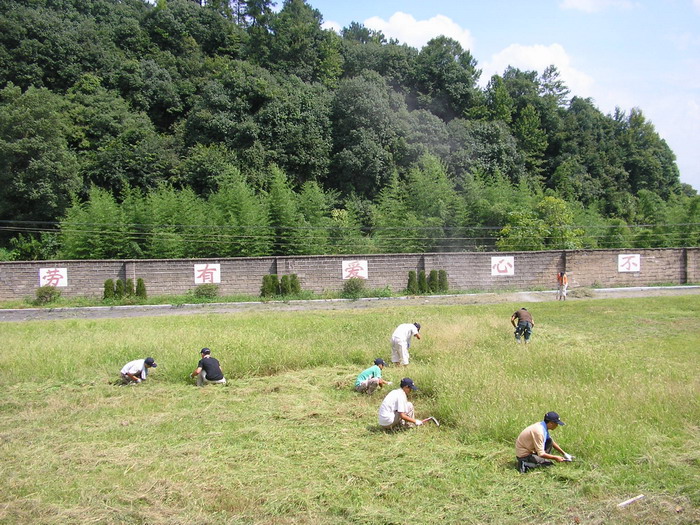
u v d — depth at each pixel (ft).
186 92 200.85
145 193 161.89
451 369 40.16
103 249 117.29
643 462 25.45
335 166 181.98
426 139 190.49
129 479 25.11
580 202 188.75
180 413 34.91
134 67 196.54
